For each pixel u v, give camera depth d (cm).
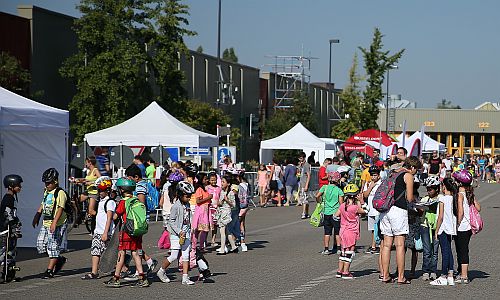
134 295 1140
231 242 1703
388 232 1280
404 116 9275
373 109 5325
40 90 3597
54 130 1645
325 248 1672
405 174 1263
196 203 1540
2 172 1705
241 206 1723
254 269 1441
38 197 1714
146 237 1994
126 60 3794
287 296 1140
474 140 9444
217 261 1559
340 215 1343
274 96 7112
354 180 2384
